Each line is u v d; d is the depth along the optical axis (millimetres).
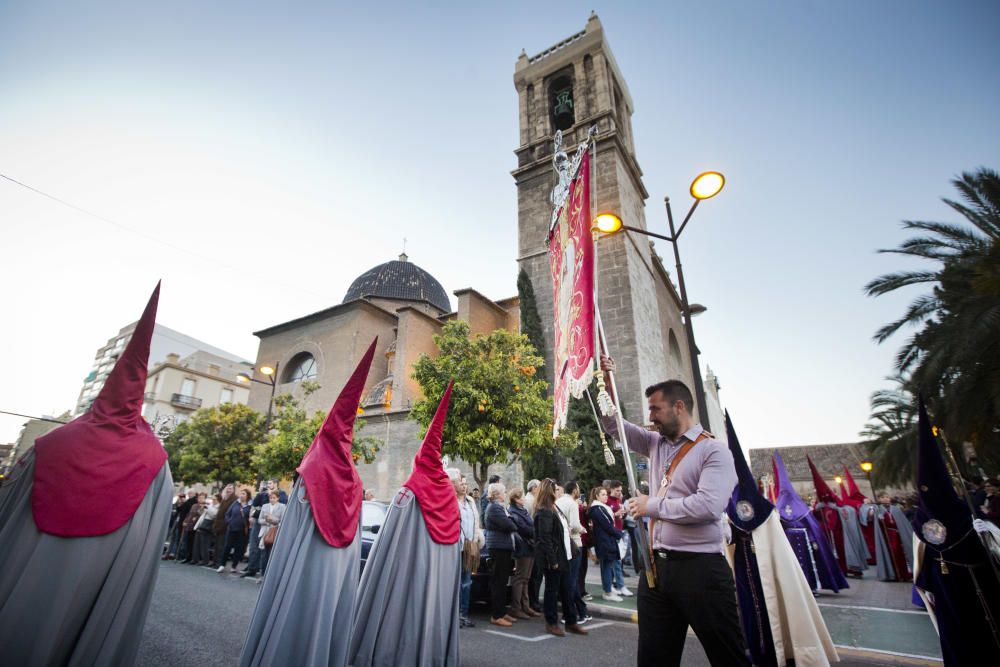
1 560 2279
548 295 20500
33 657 2217
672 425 2938
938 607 4098
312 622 3160
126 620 2578
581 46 24922
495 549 6762
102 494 2525
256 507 11953
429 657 3932
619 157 21984
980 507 8906
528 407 12531
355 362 25547
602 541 8297
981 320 11250
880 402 21609
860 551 11570
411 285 34594
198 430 23047
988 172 12781
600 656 5156
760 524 4887
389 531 4293
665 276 27062
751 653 4688
